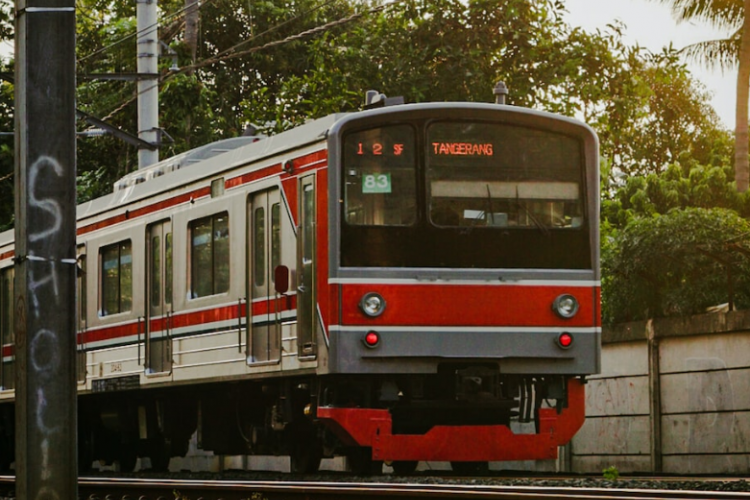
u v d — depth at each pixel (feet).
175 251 67.67
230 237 62.44
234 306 61.87
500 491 37.81
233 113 157.79
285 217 57.88
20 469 30.19
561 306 56.54
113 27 139.64
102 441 84.02
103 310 75.82
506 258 56.24
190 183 66.33
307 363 55.83
